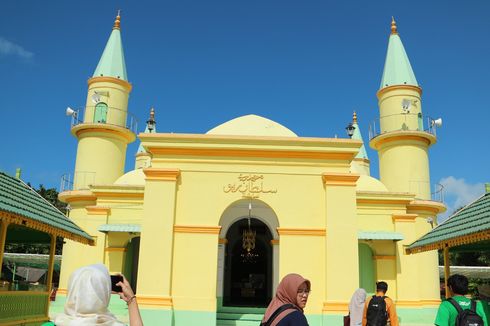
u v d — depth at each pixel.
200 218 15.64
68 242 23.56
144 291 14.96
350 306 9.87
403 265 21.06
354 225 15.47
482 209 11.76
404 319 20.25
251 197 15.79
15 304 12.58
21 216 11.16
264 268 23.34
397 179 26.09
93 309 3.03
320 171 16.08
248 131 18.56
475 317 5.98
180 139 16.02
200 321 14.83
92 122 26.95
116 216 22.22
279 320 4.12
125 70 29.02
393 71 27.84
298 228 15.54
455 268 32.00
